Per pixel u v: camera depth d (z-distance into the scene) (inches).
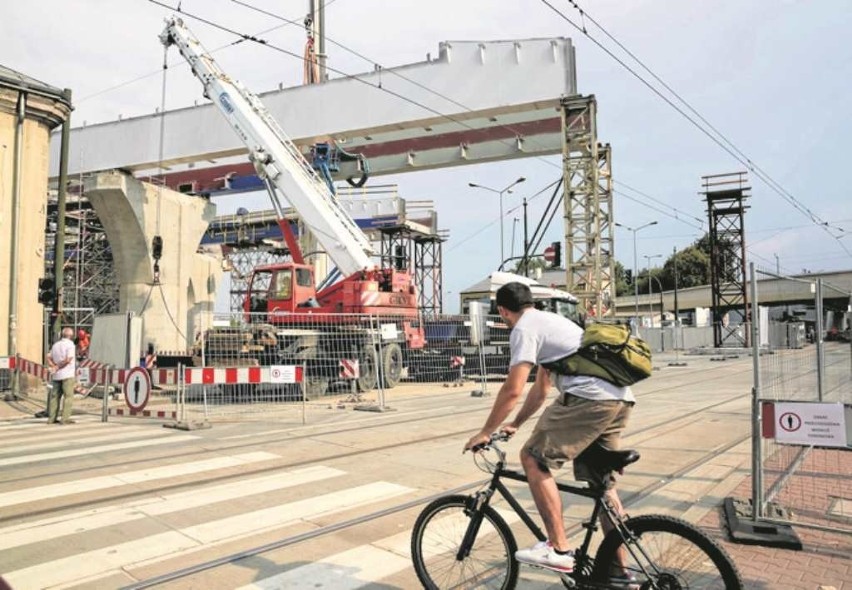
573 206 1031.0
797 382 249.6
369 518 212.5
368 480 264.7
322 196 781.9
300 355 580.4
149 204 978.7
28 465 293.7
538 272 1205.7
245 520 209.9
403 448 335.9
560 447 130.6
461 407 520.7
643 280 3986.2
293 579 161.9
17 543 187.6
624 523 128.7
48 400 454.6
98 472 278.5
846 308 307.9
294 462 299.7
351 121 1081.4
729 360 1397.6
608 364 130.4
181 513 217.5
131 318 487.2
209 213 1123.9
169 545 186.2
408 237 1557.6
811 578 159.5
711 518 208.5
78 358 631.2
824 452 309.4
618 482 260.4
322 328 614.9
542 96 978.7
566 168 1011.3
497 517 142.8
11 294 650.2
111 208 951.0
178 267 1040.2
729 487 246.8
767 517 197.6
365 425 418.6
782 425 194.5
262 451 327.3
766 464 266.8
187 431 398.3
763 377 209.9
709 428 404.5
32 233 678.5
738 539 185.0
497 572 142.3
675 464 295.0
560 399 135.3
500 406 132.1
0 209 646.5
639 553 126.3
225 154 1176.8
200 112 1188.5
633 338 136.1
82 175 1269.7
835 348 294.8
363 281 681.6
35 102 673.6
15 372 588.4
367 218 1507.1
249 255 1813.5
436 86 1026.7
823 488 241.0
